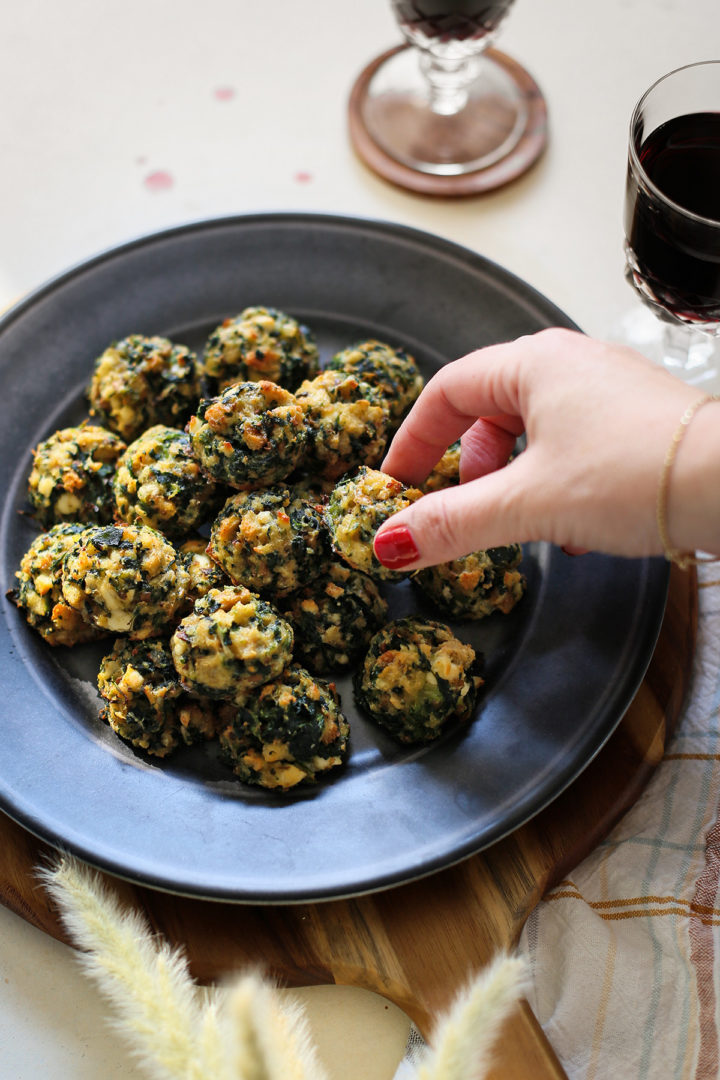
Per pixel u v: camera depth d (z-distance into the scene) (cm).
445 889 45
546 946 46
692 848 47
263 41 66
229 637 45
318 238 55
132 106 64
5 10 67
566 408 42
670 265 49
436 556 43
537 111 62
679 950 45
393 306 55
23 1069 44
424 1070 36
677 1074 44
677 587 49
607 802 46
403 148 61
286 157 63
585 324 58
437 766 46
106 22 67
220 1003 42
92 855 43
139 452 50
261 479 47
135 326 54
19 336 53
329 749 46
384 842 44
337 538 46
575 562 49
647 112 51
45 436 53
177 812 45
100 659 49
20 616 49
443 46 58
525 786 44
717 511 40
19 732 46
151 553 46
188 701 47
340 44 66
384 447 51
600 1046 45
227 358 51
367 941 44
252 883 43
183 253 55
